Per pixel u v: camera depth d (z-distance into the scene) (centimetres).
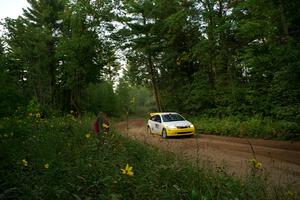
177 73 3094
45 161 586
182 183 527
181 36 2941
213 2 2273
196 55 2611
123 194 441
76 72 3444
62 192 426
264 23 1582
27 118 1089
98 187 456
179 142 1438
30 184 463
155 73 3319
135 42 3030
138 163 653
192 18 2477
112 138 934
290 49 1293
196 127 2119
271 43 1516
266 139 1434
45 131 1086
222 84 2458
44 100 3934
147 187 451
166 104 3131
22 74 3672
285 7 1463
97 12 3331
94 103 4831
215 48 2356
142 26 3027
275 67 1475
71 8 3450
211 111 2414
